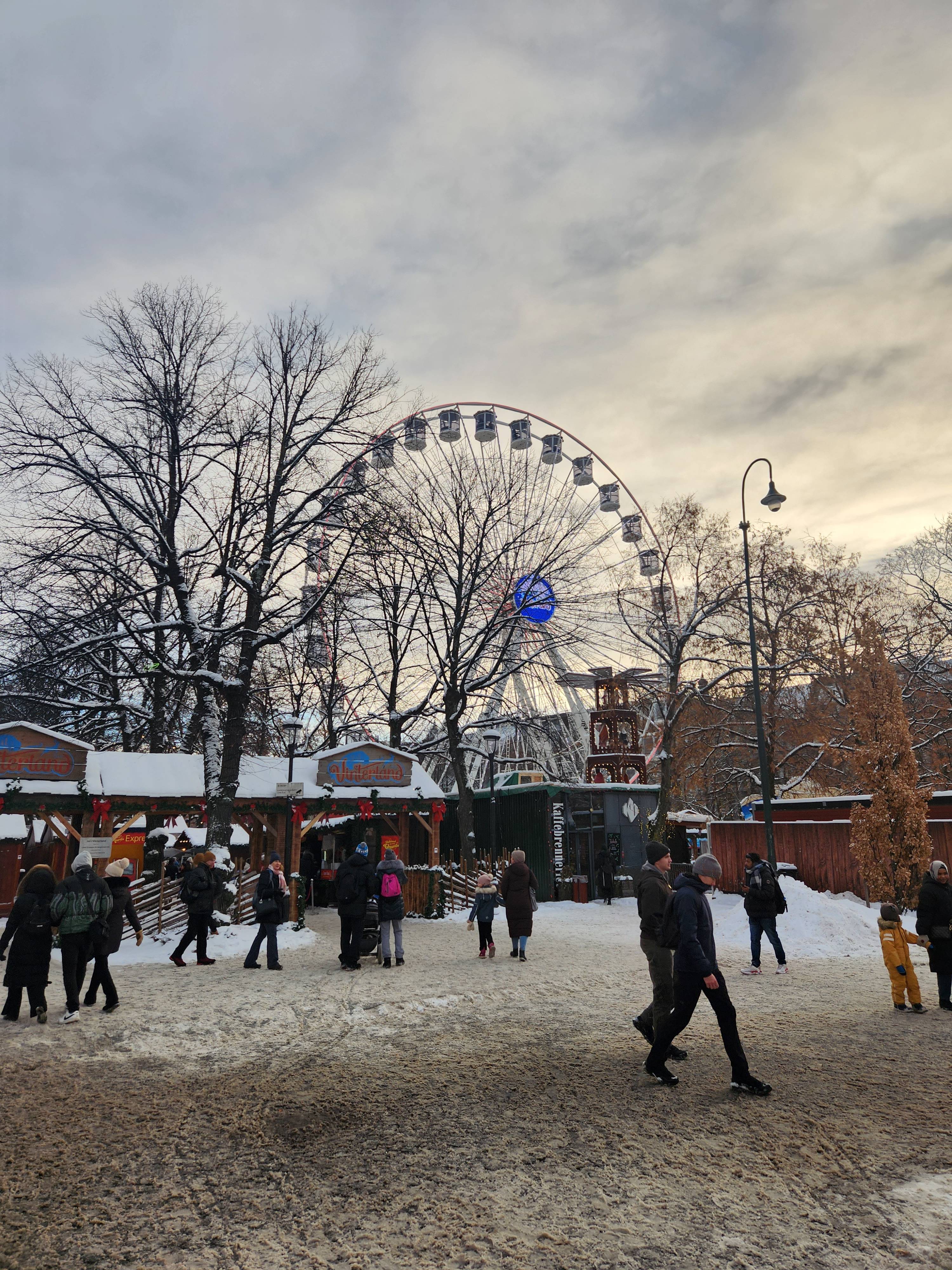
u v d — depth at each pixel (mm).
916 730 37406
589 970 12836
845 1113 5922
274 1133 5656
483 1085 6703
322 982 11719
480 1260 3922
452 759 27094
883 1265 3859
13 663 18953
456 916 21969
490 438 42438
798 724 34156
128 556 20047
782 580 32750
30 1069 7250
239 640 20469
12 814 20531
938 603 39375
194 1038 8430
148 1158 5223
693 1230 4207
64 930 9180
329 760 21484
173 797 18953
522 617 28922
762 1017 9273
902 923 17641
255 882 18672
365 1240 4141
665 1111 5977
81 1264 3898
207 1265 3898
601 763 32281
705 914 6750
